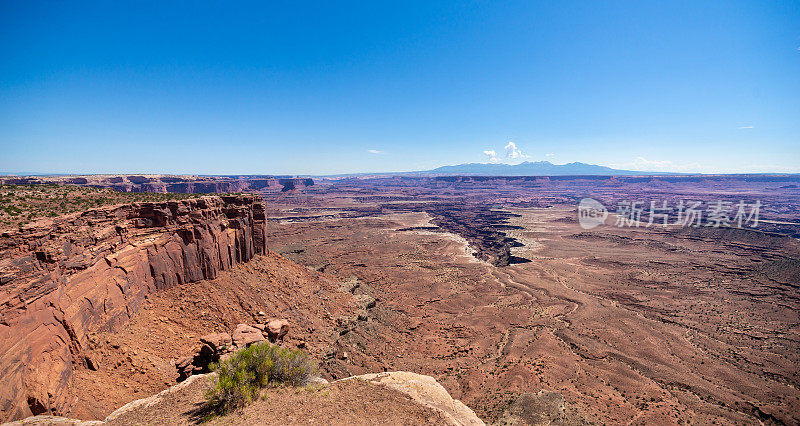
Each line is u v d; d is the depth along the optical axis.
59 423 16.11
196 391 20.11
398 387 21.52
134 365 25.33
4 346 16.89
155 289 35.09
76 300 23.59
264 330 36.16
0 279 17.73
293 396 18.33
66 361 21.09
